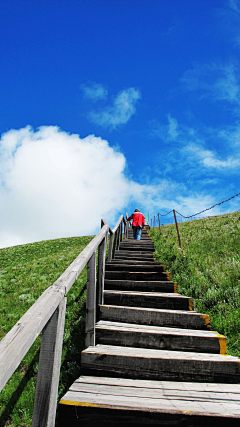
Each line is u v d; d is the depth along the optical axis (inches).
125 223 530.6
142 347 132.9
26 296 286.7
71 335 182.7
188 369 113.8
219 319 186.4
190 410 84.7
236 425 82.4
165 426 83.5
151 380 112.9
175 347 131.8
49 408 74.5
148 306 176.2
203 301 219.8
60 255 628.4
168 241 506.6
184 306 174.4
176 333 135.4
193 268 300.5
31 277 390.3
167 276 223.9
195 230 618.2
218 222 691.4
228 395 98.3
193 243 447.5
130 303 177.8
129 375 114.1
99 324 148.9
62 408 87.0
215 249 392.8
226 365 114.1
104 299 180.2
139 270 247.0
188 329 151.6
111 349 125.6
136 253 359.6
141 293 190.1
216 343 131.4
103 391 98.9
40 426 73.3
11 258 670.5
